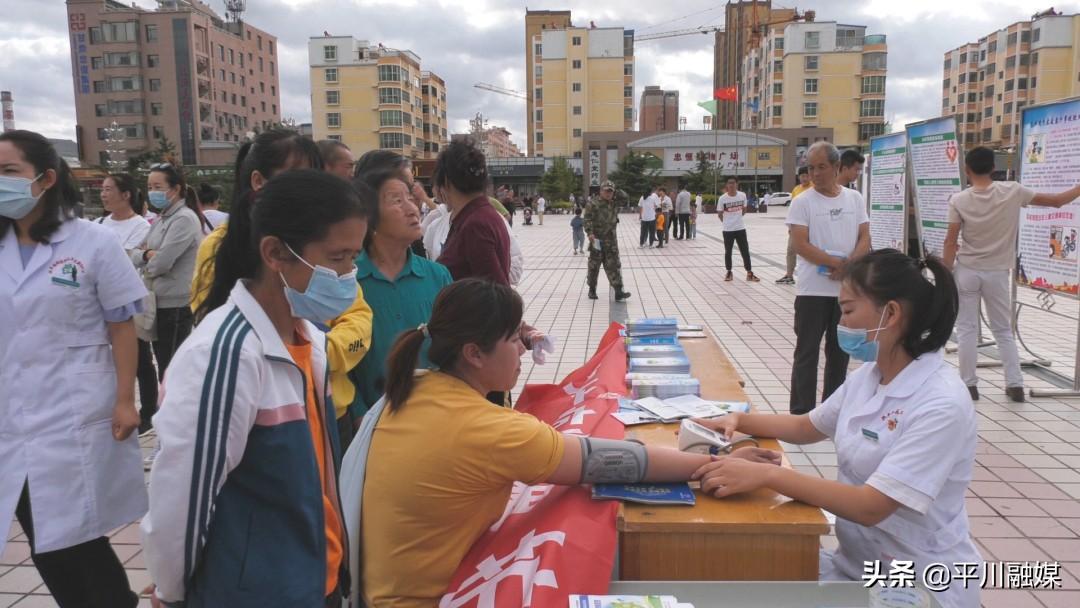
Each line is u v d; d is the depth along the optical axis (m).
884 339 1.96
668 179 61.47
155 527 1.38
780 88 73.25
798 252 4.36
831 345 4.49
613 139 62.38
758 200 43.66
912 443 1.83
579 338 7.68
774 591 1.69
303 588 1.51
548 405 3.07
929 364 1.93
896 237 6.79
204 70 75.31
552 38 73.00
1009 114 76.00
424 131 85.25
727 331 7.88
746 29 104.00
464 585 1.73
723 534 1.77
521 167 67.56
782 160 61.00
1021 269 6.06
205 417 1.37
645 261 15.40
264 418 1.48
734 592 1.69
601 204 9.86
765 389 5.70
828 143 4.29
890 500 1.81
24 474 2.27
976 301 5.20
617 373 2.98
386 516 1.77
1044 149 5.57
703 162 54.69
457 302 1.78
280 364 1.52
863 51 69.44
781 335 7.64
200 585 1.47
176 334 4.79
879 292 1.93
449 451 1.69
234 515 1.48
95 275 2.40
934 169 6.18
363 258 2.66
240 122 83.75
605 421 2.42
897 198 6.76
